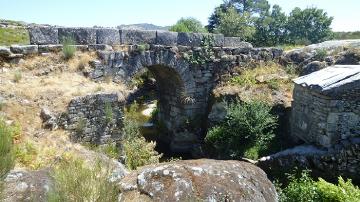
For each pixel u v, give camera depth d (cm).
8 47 959
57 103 843
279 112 1316
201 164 482
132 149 1016
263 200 456
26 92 841
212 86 1509
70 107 840
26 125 752
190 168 461
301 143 1173
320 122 1045
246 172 489
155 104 2009
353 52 1575
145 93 2156
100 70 1095
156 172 455
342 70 1098
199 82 1472
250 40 3086
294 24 4250
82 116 862
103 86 1024
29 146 670
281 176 1012
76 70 1043
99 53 1123
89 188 400
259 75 1519
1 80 859
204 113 1491
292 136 1231
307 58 1628
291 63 1642
